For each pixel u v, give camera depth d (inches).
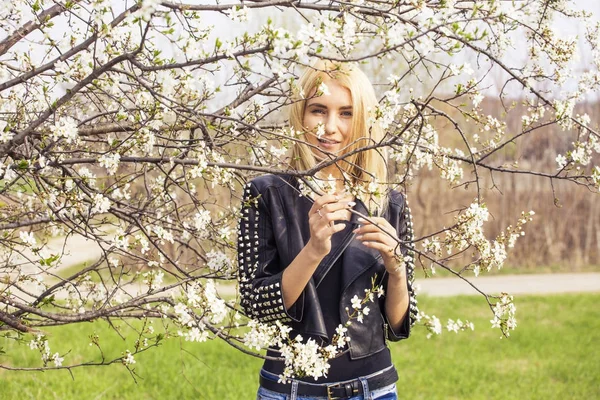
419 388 266.5
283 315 89.5
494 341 357.7
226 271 101.0
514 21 79.4
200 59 74.4
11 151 86.6
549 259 673.0
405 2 78.4
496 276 624.4
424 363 308.2
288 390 91.4
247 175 115.2
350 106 96.3
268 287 89.6
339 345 87.9
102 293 112.0
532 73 91.1
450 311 435.5
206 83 92.0
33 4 82.2
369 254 95.0
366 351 93.0
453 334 373.7
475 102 86.4
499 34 82.0
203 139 95.7
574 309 461.1
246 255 94.7
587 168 641.6
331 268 94.1
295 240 94.3
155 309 95.7
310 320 91.3
